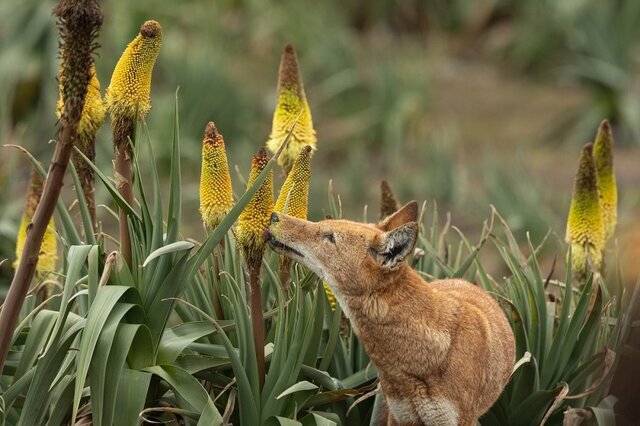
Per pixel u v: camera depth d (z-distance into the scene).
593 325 10.09
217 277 9.56
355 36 37.22
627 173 26.41
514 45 36.88
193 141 26.38
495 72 36.22
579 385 10.21
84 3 7.81
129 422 8.52
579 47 31.08
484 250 21.70
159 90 29.41
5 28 24.00
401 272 9.02
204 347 9.23
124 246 9.20
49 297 10.37
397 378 9.00
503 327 9.53
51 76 23.77
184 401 8.96
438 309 9.01
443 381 8.88
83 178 9.88
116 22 29.59
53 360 8.55
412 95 30.16
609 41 30.31
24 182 23.23
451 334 8.92
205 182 9.13
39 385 8.54
